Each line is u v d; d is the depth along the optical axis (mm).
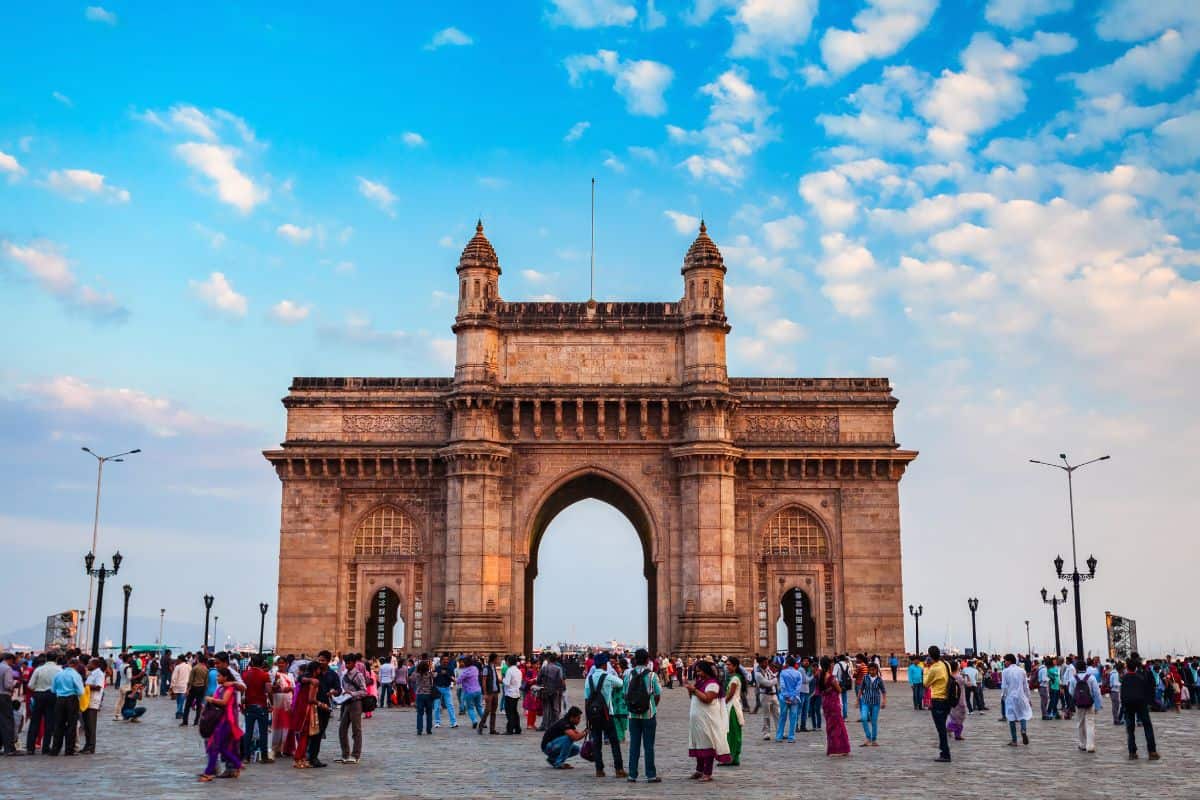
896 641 90875
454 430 90062
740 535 91562
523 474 90562
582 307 92875
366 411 93812
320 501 92188
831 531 92188
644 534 95000
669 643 88375
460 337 91188
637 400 89938
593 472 90562
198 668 56375
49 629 96125
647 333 92250
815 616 91188
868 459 92000
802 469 92375
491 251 93438
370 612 91500
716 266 91938
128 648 118125
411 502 92188
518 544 89562
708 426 89062
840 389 94562
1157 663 70625
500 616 87625
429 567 91125
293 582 91000
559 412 90438
